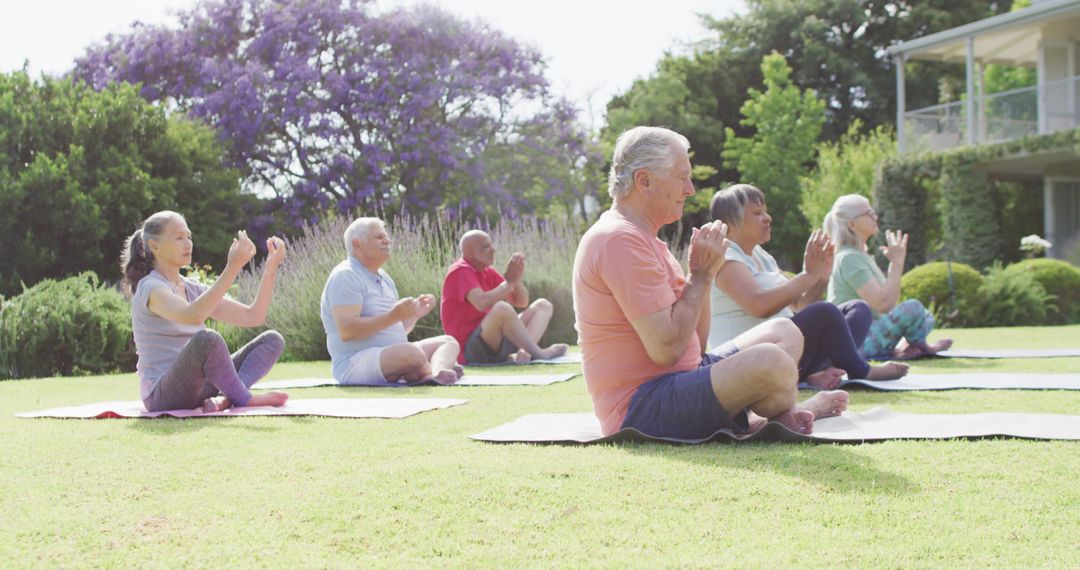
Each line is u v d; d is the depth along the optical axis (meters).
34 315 7.99
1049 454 2.59
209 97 20.72
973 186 17.73
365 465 2.71
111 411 4.07
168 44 21.33
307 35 21.03
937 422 3.17
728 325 4.50
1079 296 12.55
